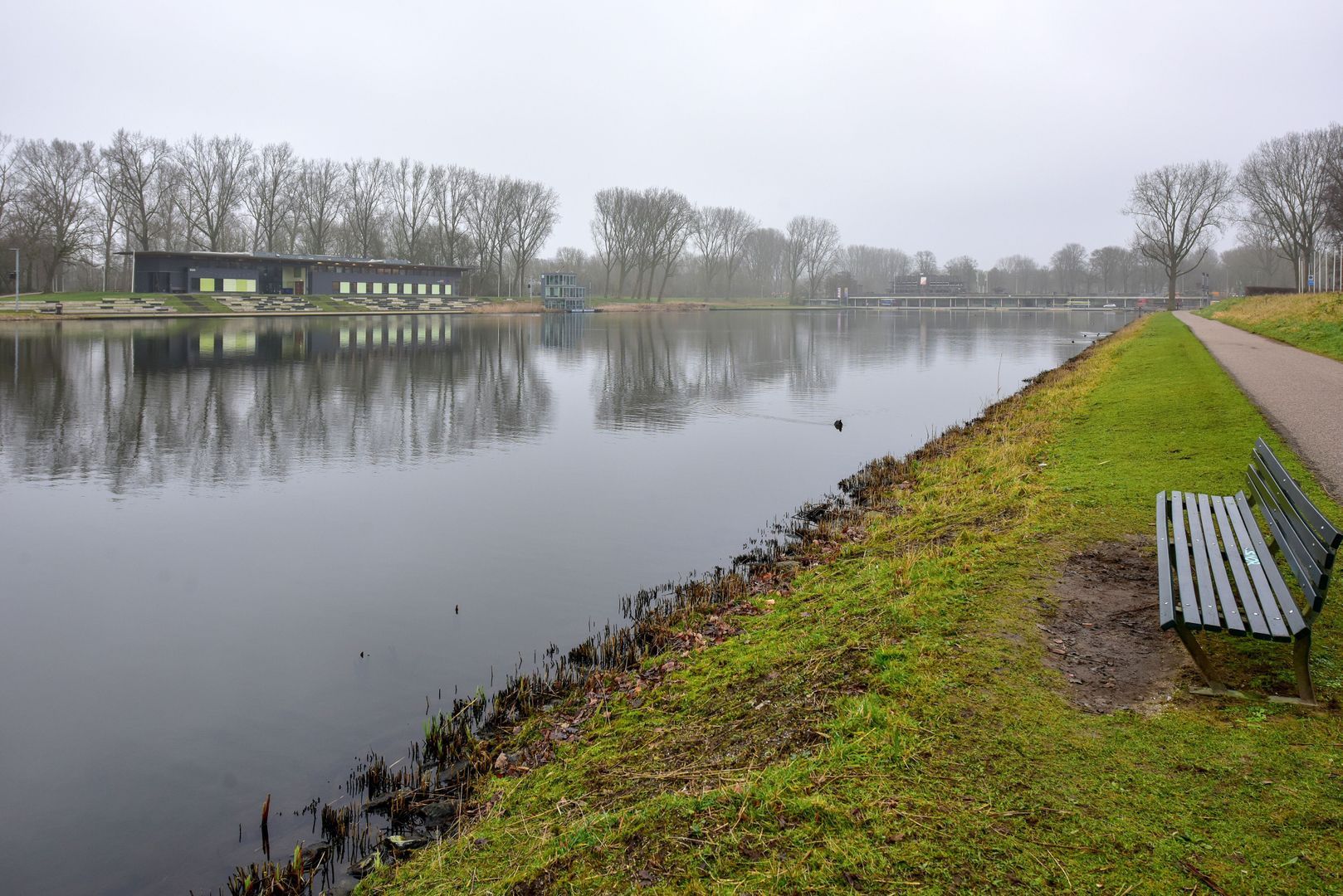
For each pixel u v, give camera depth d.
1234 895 3.80
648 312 123.81
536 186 117.81
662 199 131.50
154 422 22.56
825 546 11.62
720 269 169.25
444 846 5.37
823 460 18.55
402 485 16.22
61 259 82.69
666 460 18.64
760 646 7.64
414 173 107.50
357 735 7.17
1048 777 4.75
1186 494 8.57
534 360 41.81
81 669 8.53
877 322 96.62
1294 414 15.27
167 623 9.68
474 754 6.60
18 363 34.72
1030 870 4.04
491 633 9.28
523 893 4.48
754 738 5.80
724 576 10.92
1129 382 22.20
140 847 5.75
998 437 17.42
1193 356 26.14
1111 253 169.25
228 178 95.81
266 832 5.82
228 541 12.74
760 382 33.88
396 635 9.27
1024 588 7.75
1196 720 5.30
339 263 95.19
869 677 6.16
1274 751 4.89
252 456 18.81
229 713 7.58
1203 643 6.42
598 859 4.59
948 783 4.73
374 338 54.94
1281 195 77.06
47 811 6.19
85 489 15.81
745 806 4.71
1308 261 77.62
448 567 11.53
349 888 5.15
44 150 82.12
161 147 90.25
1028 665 6.18
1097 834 4.25
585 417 24.64
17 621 9.73
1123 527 9.43
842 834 4.39
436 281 107.12
